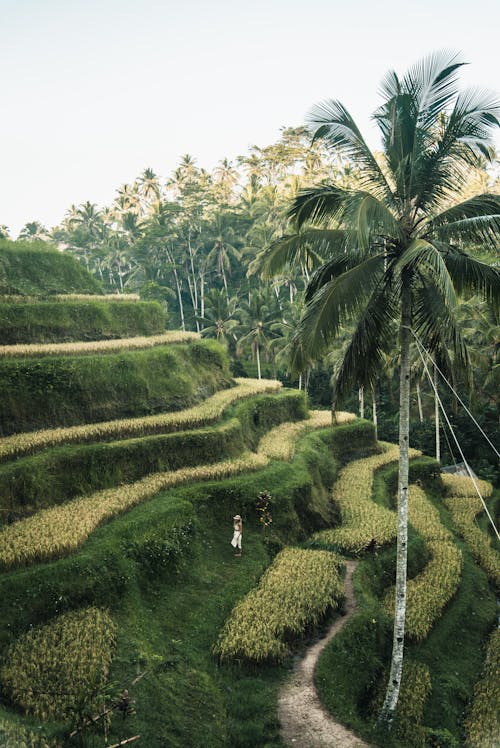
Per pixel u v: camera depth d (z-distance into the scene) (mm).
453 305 12312
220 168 108188
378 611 21828
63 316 36406
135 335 40594
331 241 16469
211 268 94438
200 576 22219
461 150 15484
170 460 28875
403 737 16219
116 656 16516
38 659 15578
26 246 43250
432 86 15203
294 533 28172
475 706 18656
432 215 16375
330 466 38406
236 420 34625
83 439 27016
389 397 67500
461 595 25547
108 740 13789
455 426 54812
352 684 18344
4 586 17250
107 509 22922
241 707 16328
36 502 23031
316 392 71438
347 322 16812
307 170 86062
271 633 19203
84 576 18672
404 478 17344
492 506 40406
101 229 108062
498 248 15750
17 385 27531
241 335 69750
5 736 12562
